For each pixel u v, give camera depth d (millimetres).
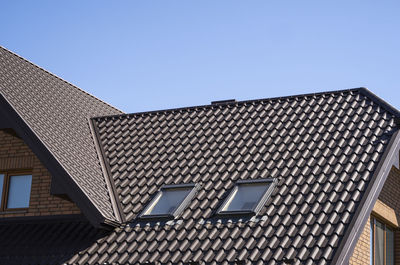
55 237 11773
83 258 10891
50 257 11133
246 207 11141
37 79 15469
